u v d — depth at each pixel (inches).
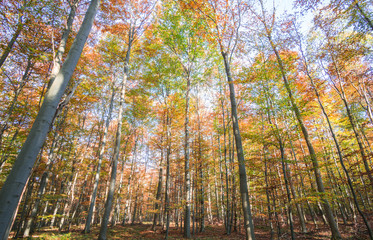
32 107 339.9
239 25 367.2
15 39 260.8
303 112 365.7
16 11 232.4
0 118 329.4
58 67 163.3
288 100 352.8
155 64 602.9
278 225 385.4
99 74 511.5
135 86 599.2
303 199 267.6
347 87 429.1
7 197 64.1
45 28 265.9
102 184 829.2
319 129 572.1
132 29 464.4
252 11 424.5
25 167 70.2
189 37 547.5
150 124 783.1
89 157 671.8
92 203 485.7
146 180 1109.1
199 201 540.7
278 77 367.9
